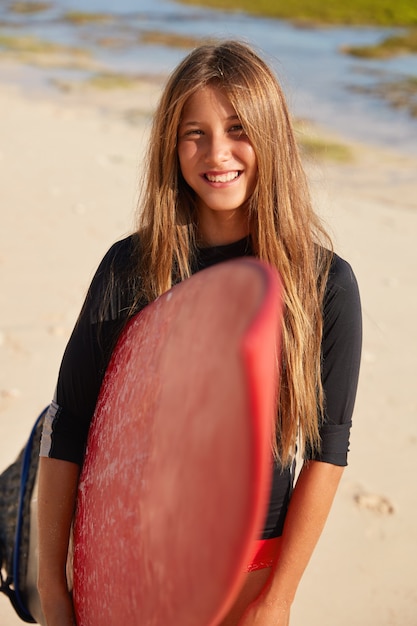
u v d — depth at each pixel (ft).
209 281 4.70
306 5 90.79
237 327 3.92
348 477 12.37
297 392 6.13
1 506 7.69
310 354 6.14
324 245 6.67
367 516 11.47
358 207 28.09
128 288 6.40
